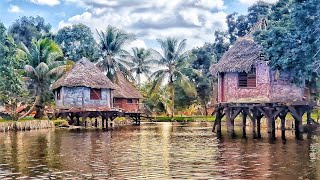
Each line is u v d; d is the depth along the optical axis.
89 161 24.70
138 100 80.06
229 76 41.53
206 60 100.69
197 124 69.06
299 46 36.62
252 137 39.09
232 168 22.00
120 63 85.44
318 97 48.66
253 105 38.50
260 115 40.72
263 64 40.53
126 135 44.03
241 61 40.53
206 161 24.41
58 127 57.56
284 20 40.31
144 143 35.19
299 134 38.34
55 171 21.44
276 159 24.81
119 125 65.81
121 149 30.75
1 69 54.81
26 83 64.75
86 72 62.47
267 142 34.28
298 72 37.66
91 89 61.84
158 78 88.81
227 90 41.56
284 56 37.41
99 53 86.56
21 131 50.00
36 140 38.16
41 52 65.69
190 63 99.62
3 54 54.75
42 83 65.12
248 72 40.69
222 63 41.31
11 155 27.56
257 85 40.69
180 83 89.06
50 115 61.66
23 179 19.52
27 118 64.44
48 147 32.28
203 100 96.00
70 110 57.59
